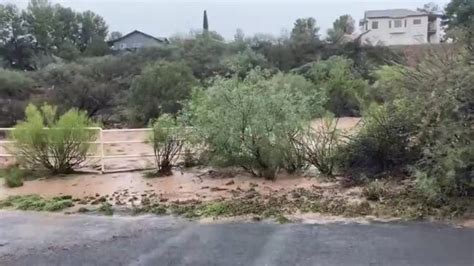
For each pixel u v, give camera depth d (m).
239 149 9.09
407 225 5.93
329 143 8.95
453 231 5.65
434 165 6.88
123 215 6.75
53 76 30.02
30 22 40.66
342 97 19.42
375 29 50.94
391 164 8.34
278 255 5.05
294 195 7.55
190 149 9.85
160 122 9.82
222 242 5.52
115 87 28.62
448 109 6.80
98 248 5.42
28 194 8.10
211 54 34.38
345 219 6.28
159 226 6.20
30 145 9.66
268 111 9.03
